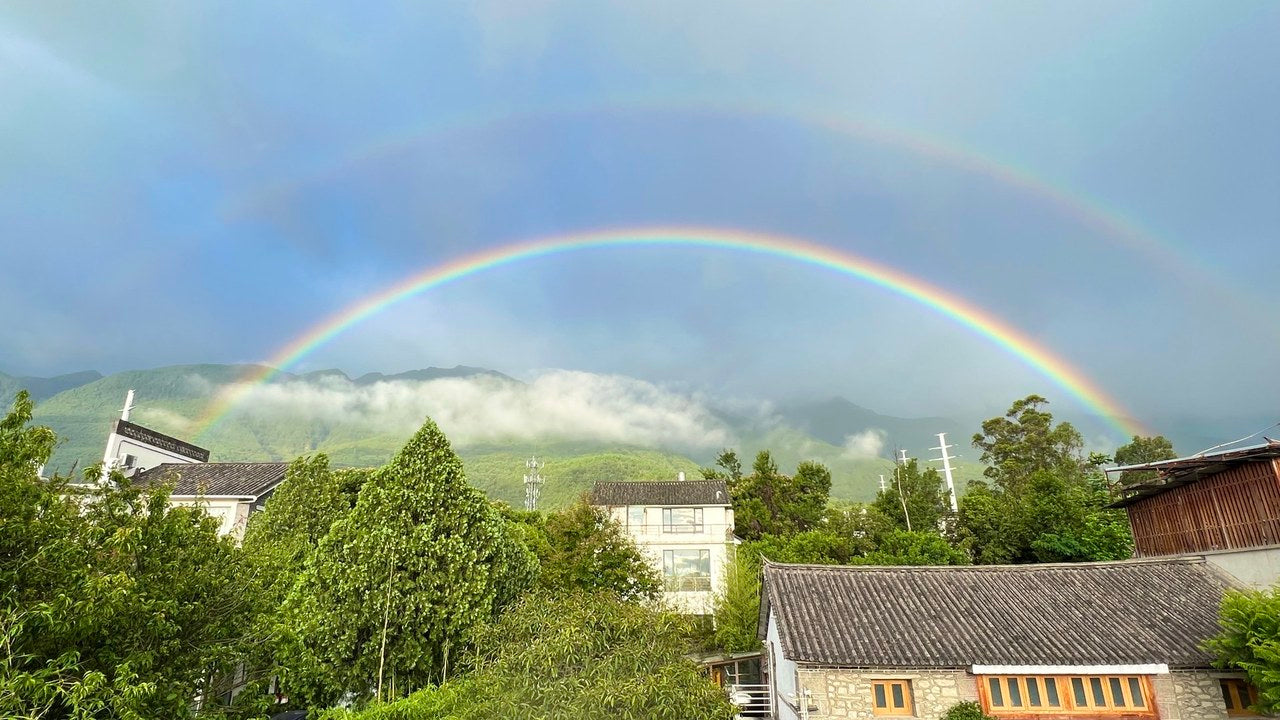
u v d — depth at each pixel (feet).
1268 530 57.67
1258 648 45.16
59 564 30.58
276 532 75.00
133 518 36.11
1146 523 75.00
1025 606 62.39
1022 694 53.88
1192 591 61.41
